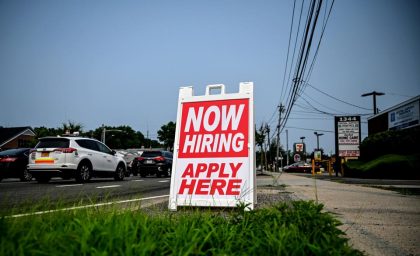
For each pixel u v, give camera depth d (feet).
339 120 74.79
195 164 15.74
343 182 42.75
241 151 15.30
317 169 126.52
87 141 41.01
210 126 16.14
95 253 6.32
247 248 7.43
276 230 8.31
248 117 15.70
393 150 61.87
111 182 40.91
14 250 6.42
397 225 12.73
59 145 37.45
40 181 40.81
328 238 7.18
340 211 16.03
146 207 16.52
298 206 10.29
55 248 6.72
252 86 16.12
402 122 70.38
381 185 35.42
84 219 8.97
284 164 284.41
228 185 14.97
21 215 9.78
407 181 45.83
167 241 7.58
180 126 16.63
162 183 39.27
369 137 69.56
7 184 35.58
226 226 8.89
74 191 27.25
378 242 10.28
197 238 7.59
